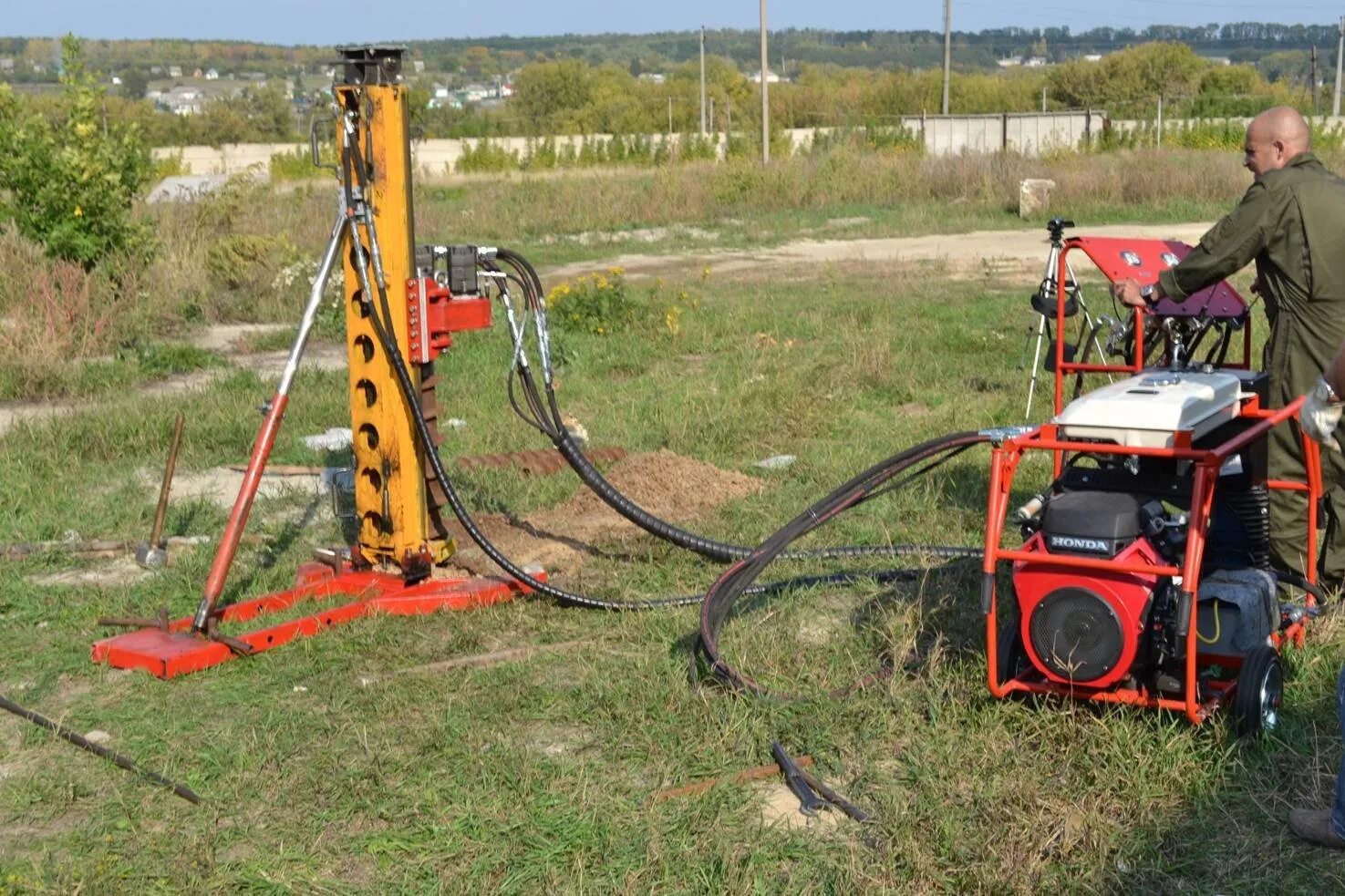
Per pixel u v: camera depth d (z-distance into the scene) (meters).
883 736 4.43
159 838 3.92
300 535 6.83
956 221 25.20
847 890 3.57
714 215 26.97
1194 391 4.50
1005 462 4.36
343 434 8.89
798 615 5.54
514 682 4.95
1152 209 25.44
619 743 4.45
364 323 5.73
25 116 14.55
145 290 14.04
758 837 3.85
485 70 149.88
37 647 5.43
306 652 5.27
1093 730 4.21
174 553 6.56
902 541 6.46
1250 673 4.22
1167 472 4.46
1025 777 4.04
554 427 6.02
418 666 5.14
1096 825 3.80
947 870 3.66
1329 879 3.59
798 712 4.56
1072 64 76.44
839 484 7.40
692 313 13.84
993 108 74.94
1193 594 4.05
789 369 10.62
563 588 6.02
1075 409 4.45
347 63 5.43
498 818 3.97
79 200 13.80
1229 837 3.79
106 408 9.44
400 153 5.49
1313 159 5.28
